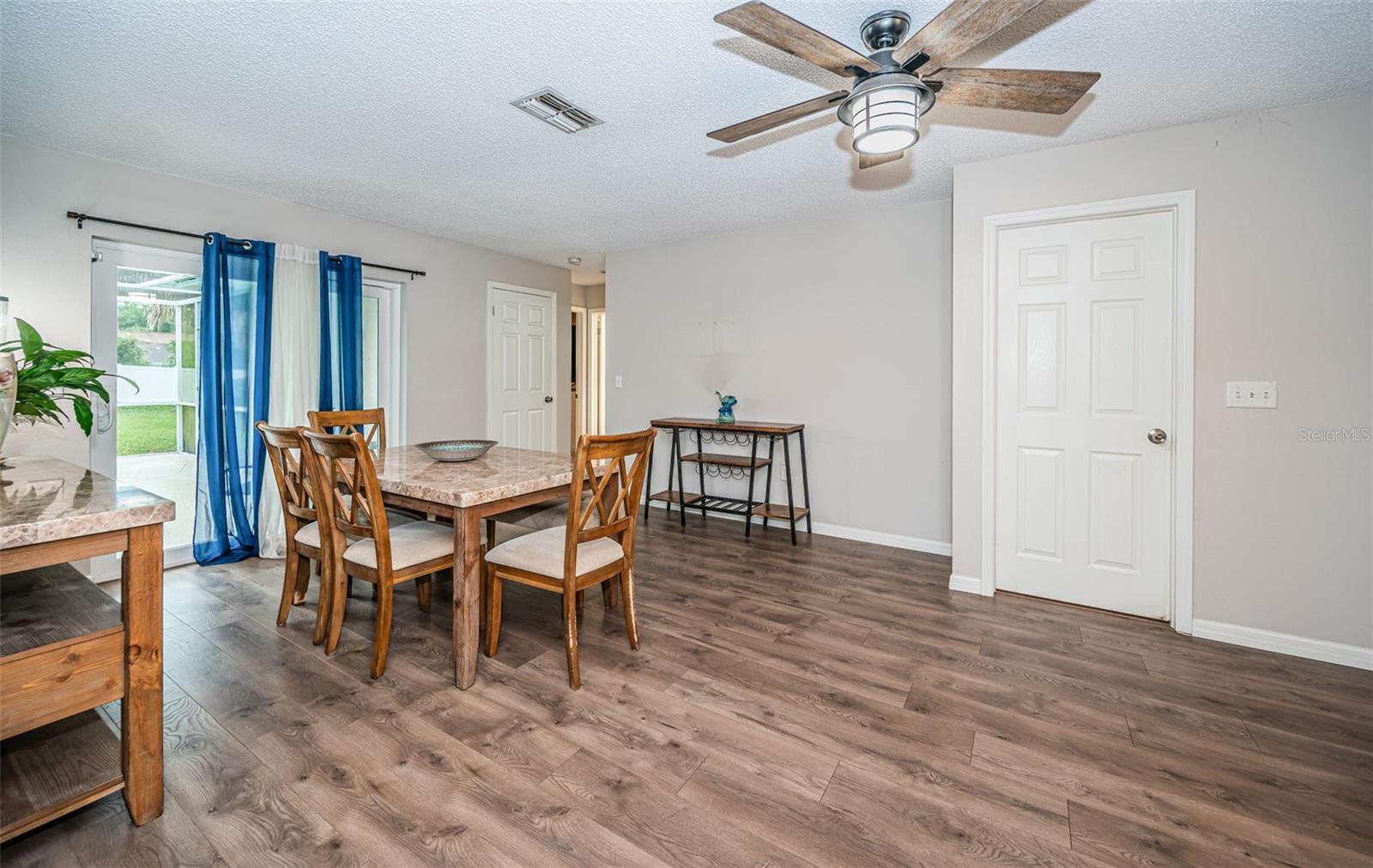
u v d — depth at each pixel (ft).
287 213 12.57
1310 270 7.93
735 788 5.39
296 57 6.99
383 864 4.52
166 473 11.37
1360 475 7.78
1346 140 7.73
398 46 6.78
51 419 8.50
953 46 5.38
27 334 7.38
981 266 10.16
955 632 8.79
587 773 5.57
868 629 8.89
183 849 4.63
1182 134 8.65
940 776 5.58
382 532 7.13
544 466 8.75
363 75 7.43
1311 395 7.98
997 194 10.00
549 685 7.14
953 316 10.44
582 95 7.95
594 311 23.52
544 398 19.07
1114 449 9.50
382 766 5.62
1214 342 8.50
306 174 10.92
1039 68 7.18
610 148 9.75
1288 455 8.13
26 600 5.23
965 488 10.46
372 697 6.81
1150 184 8.87
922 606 9.83
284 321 12.25
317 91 7.81
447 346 16.02
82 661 4.52
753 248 14.93
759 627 8.91
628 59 7.07
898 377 13.17
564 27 6.42
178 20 6.26
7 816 4.39
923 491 12.97
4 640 4.48
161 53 6.91
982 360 10.20
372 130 9.00
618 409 17.52
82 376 7.61
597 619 9.15
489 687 7.07
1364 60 6.91
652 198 12.35
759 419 15.06
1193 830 4.93
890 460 13.33
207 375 11.14
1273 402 8.18
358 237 13.88
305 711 6.50
